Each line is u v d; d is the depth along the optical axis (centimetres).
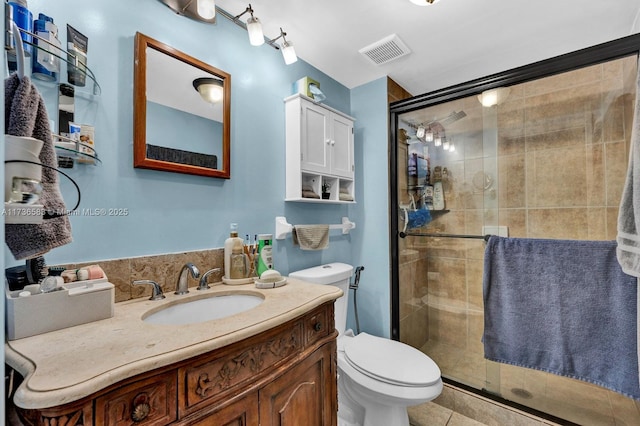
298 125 149
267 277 112
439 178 190
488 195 177
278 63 154
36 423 48
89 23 88
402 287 193
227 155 124
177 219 109
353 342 152
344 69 183
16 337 62
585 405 149
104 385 48
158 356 55
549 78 147
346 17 134
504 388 164
